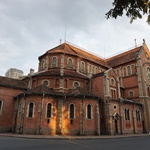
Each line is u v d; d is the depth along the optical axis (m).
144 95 47.62
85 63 49.12
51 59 44.62
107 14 8.52
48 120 31.22
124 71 55.94
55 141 20.69
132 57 55.72
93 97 34.88
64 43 52.34
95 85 41.69
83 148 15.06
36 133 29.50
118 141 22.28
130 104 43.28
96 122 33.72
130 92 51.38
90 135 32.03
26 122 30.66
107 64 62.97
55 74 38.44
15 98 36.31
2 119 33.78
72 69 44.50
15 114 34.34
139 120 44.53
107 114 36.91
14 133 31.12
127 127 40.06
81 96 33.69
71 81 39.56
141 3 7.82
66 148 14.81
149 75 53.47
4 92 35.62
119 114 39.22
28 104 31.73
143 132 44.22
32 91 32.62
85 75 45.12
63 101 33.84
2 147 14.59
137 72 50.97
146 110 46.12
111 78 42.62
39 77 39.16
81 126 31.61
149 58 56.53
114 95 41.84
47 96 32.56
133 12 8.21
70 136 28.58
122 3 7.96
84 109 33.19
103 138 26.86
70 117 32.81
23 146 15.41
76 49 53.88
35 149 13.82
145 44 60.91
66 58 45.00
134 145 17.92
